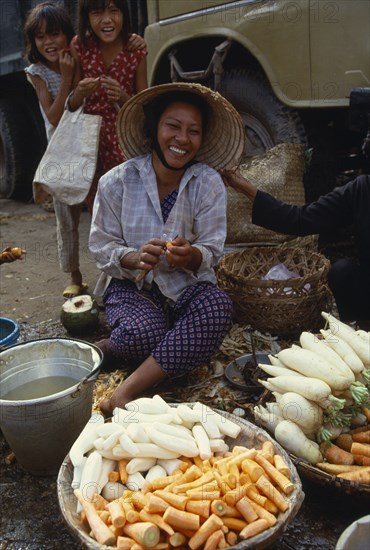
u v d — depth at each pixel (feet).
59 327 10.85
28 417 6.06
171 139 7.58
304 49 11.00
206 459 5.39
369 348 6.64
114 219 8.28
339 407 6.04
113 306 8.30
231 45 12.45
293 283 9.10
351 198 7.86
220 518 4.75
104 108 10.23
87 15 9.68
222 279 9.80
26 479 6.70
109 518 4.80
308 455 5.92
